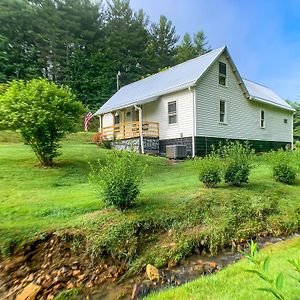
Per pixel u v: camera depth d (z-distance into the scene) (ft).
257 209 22.70
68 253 16.10
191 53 146.41
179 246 17.57
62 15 115.55
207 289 11.78
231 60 56.03
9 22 103.91
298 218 22.44
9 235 16.47
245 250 18.37
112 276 15.03
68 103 35.68
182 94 50.90
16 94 33.42
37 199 22.65
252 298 9.96
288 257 14.49
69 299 13.21
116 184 20.11
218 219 20.72
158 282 14.58
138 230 18.13
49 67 112.06
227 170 27.53
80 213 19.93
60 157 40.47
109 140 59.67
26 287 13.65
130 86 76.02
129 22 138.62
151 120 57.93
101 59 120.78
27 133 33.60
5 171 31.81
